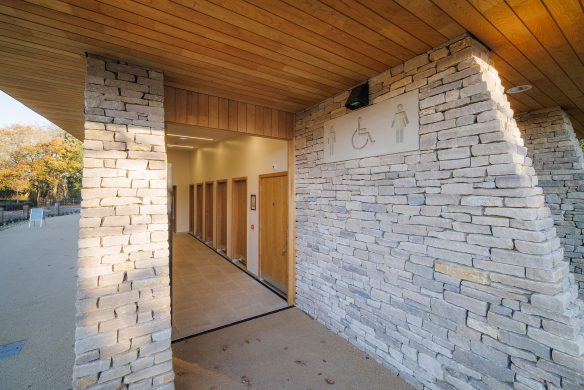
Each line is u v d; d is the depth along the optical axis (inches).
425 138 86.1
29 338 116.6
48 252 280.7
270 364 102.0
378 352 102.1
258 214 208.7
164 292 85.1
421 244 87.0
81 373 71.7
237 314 144.9
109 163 83.4
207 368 99.8
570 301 63.0
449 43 79.9
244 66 96.4
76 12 65.7
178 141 303.4
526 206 64.0
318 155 134.9
